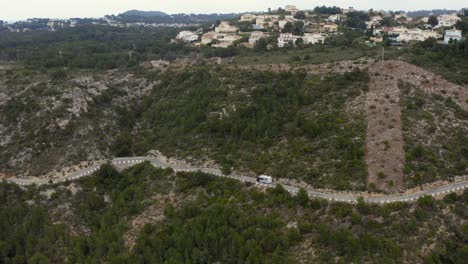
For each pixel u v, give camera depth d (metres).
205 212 83.44
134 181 103.50
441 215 73.06
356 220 73.19
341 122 97.50
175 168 103.81
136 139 126.12
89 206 99.25
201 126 114.50
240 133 106.62
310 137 97.00
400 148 86.62
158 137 122.06
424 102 99.69
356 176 83.12
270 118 105.88
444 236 70.50
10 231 95.62
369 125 94.50
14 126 125.69
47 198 101.88
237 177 94.00
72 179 106.69
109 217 93.50
